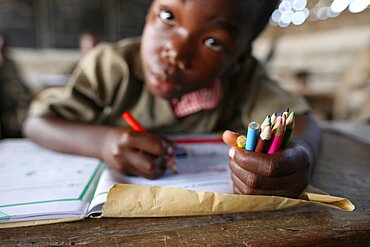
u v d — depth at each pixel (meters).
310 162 0.33
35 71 3.73
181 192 0.31
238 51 0.47
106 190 0.34
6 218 0.29
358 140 0.68
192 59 0.43
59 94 0.61
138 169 0.39
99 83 0.59
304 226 0.29
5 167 0.45
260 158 0.30
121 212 0.30
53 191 0.35
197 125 0.66
